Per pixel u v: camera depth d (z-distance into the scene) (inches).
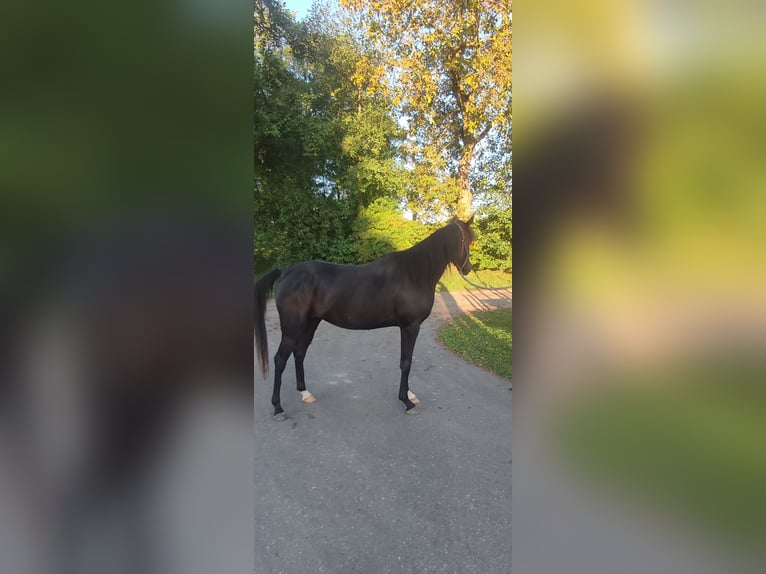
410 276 124.3
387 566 64.5
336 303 124.3
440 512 77.0
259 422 116.0
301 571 63.7
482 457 96.4
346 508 78.2
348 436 107.1
